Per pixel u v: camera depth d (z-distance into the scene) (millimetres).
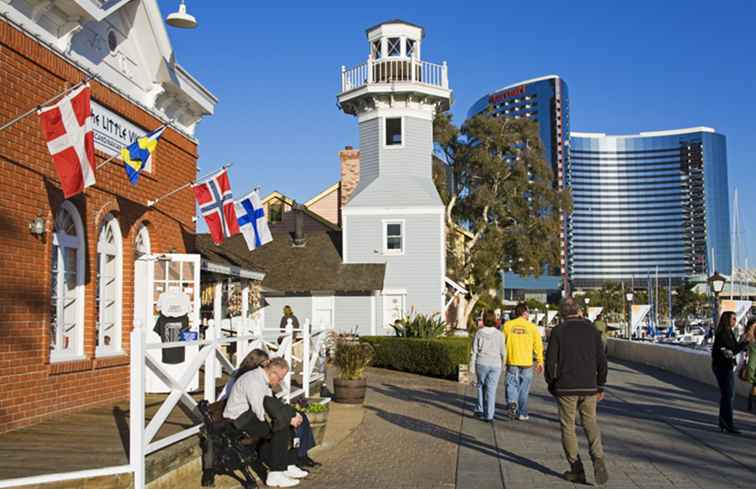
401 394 17953
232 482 8742
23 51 9703
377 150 35500
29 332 9625
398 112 35375
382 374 23469
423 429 12523
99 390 11430
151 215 13812
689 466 9445
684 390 18734
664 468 9328
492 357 13242
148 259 13242
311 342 15266
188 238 15797
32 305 9719
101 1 11242
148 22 13320
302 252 36000
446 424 13047
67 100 8766
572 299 8906
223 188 14398
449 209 46562
